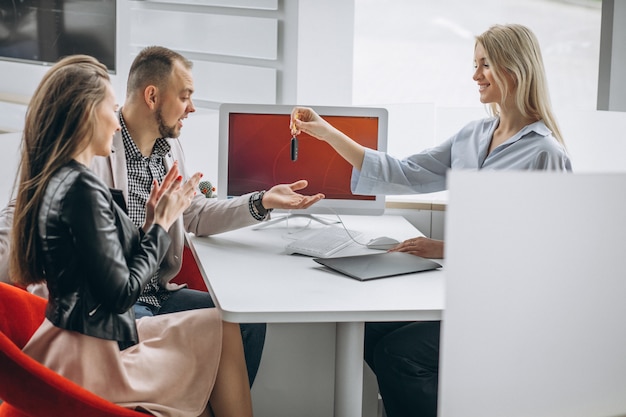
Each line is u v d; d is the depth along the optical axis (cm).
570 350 142
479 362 137
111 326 177
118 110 250
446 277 132
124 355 187
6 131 433
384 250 252
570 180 136
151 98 244
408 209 317
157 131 250
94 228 172
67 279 173
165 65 244
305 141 280
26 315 196
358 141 281
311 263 231
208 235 267
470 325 135
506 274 135
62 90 177
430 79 529
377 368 240
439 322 240
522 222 135
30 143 177
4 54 455
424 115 316
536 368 140
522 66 245
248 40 409
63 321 173
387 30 524
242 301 188
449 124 313
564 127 313
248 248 251
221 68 419
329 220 297
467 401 137
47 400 161
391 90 532
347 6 397
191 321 196
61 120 176
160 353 189
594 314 142
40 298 201
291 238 267
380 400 279
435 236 317
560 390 143
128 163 250
